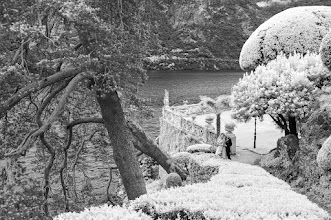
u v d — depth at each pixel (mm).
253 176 11766
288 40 20922
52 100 14133
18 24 8742
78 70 10844
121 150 13219
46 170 12508
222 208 7852
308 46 20750
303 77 15727
